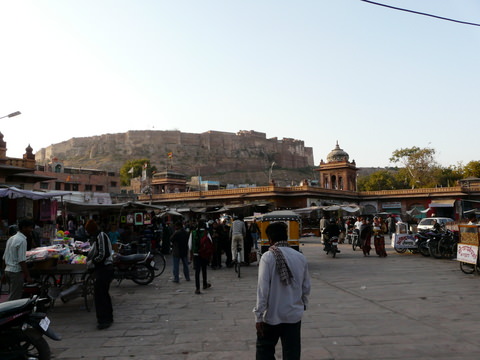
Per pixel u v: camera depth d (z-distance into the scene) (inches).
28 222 275.1
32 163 913.5
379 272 498.0
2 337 180.1
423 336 225.6
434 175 2541.8
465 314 275.6
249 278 481.1
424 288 379.2
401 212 1946.4
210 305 323.0
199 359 196.2
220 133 7106.3
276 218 580.1
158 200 2010.3
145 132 6742.1
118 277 423.5
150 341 227.0
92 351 211.3
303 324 254.5
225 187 3388.3
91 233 275.7
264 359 144.0
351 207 1250.0
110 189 2669.8
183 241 459.5
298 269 148.4
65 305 339.6
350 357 193.9
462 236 482.3
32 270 310.5
